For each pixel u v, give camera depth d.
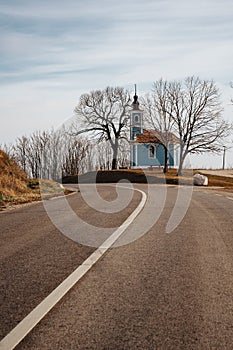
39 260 8.30
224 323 5.17
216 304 5.84
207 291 6.42
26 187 28.89
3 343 4.60
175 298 6.09
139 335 4.82
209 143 65.50
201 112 65.31
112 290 6.45
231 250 9.42
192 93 65.19
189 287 6.62
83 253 8.99
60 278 7.05
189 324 5.14
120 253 9.09
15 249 9.32
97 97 49.53
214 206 19.64
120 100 53.97
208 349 4.49
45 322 5.18
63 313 5.47
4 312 5.49
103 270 7.64
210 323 5.17
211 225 13.27
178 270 7.67
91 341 4.66
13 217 15.11
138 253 9.09
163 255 8.91
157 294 6.27
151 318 5.32
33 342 4.63
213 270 7.67
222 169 88.56
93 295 6.20
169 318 5.32
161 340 4.69
